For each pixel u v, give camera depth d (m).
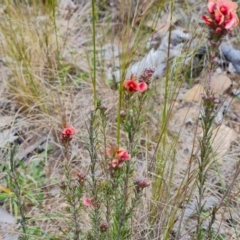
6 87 0.77
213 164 0.67
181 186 0.60
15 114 0.74
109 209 0.52
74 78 0.80
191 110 0.74
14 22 0.80
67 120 0.72
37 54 0.79
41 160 0.70
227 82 0.78
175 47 0.81
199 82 0.78
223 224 0.62
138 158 0.68
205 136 0.50
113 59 0.78
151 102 0.72
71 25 0.88
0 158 0.70
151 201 0.61
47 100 0.75
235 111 0.75
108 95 0.75
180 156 0.67
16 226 0.63
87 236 0.53
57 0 0.89
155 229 0.60
